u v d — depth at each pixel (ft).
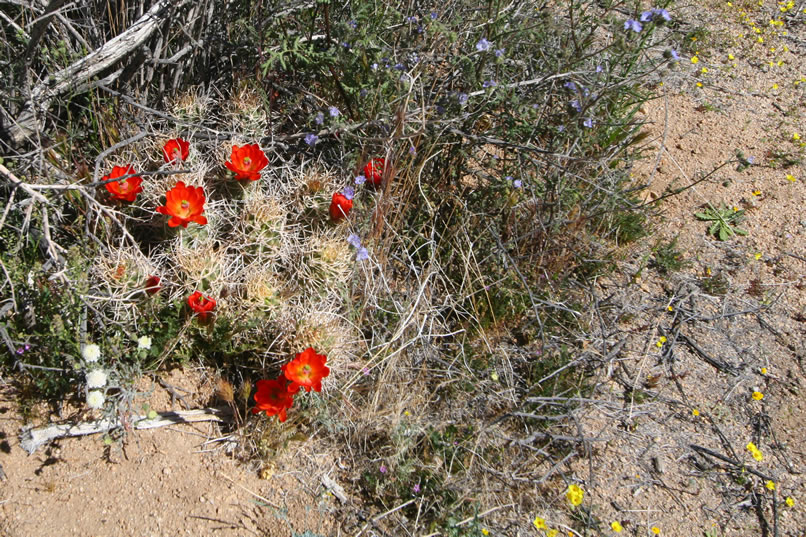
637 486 9.29
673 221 13.33
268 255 9.54
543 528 8.50
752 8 19.99
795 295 12.10
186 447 8.68
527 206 11.32
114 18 11.34
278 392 8.38
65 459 8.28
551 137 12.12
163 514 8.03
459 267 11.02
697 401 10.44
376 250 10.42
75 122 10.84
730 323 11.62
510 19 12.04
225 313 9.05
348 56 10.78
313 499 8.52
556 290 11.14
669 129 15.34
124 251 9.03
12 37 11.05
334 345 8.95
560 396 9.85
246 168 9.25
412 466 8.84
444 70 12.34
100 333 8.84
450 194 11.40
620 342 10.87
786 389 10.64
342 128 10.45
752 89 16.84
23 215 9.23
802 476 9.55
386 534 8.29
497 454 9.25
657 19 11.29
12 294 8.15
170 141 9.57
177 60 11.18
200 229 9.36
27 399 8.57
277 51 11.26
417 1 12.78
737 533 8.89
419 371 9.87
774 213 13.56
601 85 11.50
